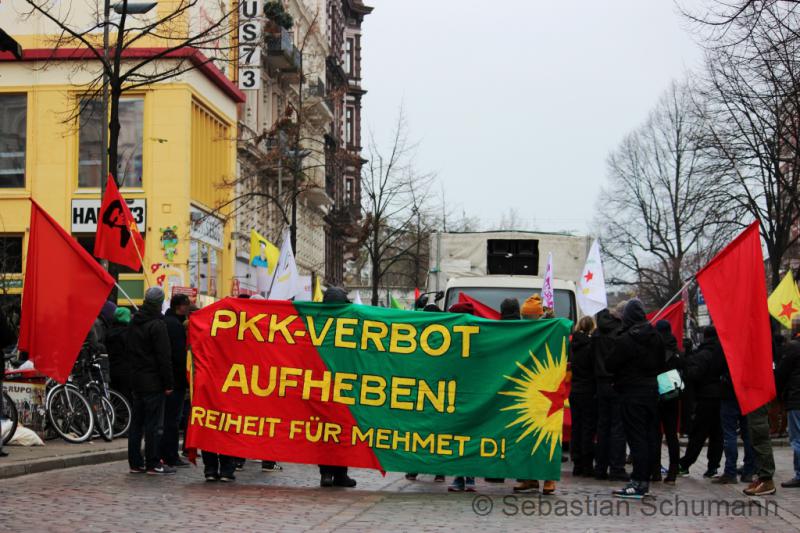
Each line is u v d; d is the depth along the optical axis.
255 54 52.22
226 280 50.91
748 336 14.28
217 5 46.03
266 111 60.19
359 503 12.43
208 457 14.38
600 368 15.73
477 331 13.88
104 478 14.47
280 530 10.40
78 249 15.85
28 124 44.09
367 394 13.99
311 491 13.64
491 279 22.77
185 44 24.92
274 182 59.34
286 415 14.12
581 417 16.58
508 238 24.62
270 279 28.20
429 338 13.95
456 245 24.84
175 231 43.91
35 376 18.78
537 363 13.77
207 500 12.48
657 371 13.35
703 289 14.55
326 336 14.16
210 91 48.41
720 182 40.44
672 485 15.70
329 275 81.75
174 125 44.06
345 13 93.44
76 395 18.73
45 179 44.03
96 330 20.03
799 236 41.22
